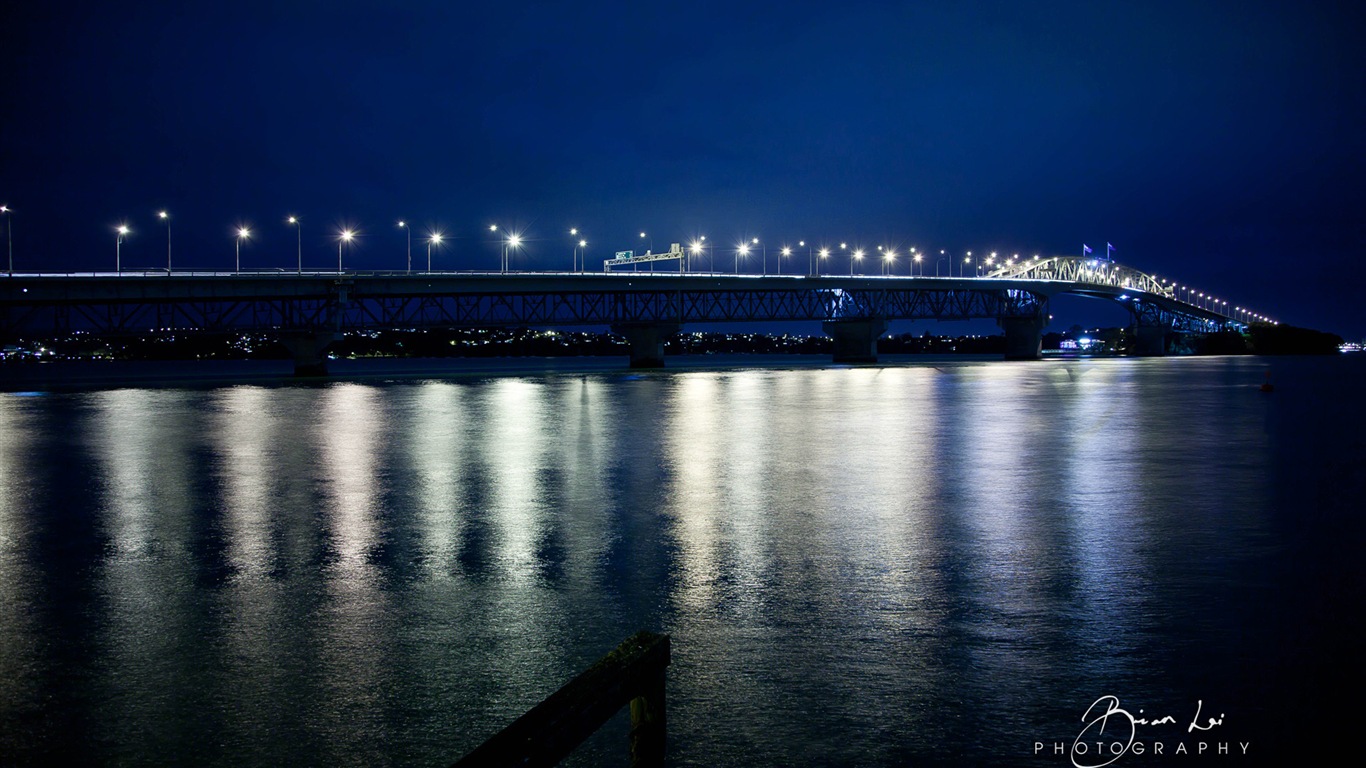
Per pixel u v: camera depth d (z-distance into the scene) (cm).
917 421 5200
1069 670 1105
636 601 1425
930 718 973
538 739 409
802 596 1445
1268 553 1738
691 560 1711
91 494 2661
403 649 1207
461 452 3750
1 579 1609
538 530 2023
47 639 1266
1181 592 1454
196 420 5828
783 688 1057
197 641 1251
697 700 1024
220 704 1033
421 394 9194
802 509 2280
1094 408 6203
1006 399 7319
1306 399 7119
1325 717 964
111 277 10756
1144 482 2738
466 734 952
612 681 461
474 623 1318
